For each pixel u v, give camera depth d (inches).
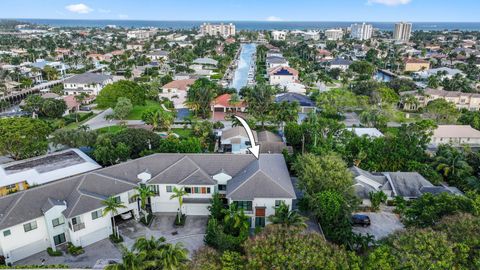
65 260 1610.5
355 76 6658.5
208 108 4033.0
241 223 1665.8
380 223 1925.4
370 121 3516.2
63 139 2635.3
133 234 1808.6
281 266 1150.3
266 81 6053.2
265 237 1286.9
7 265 1530.5
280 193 1806.1
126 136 2596.0
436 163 2460.6
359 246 1632.6
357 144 2615.7
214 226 1656.0
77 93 5049.2
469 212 1439.5
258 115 3553.2
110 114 3846.0
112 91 3988.7
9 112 4106.8
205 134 2982.3
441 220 1400.1
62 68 6466.5
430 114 3735.2
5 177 2073.1
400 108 4453.7
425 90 4594.0
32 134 2539.4
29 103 3907.5
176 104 4488.2
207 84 4768.7
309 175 1888.5
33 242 1638.8
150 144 2593.5
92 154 2593.5
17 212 1585.9
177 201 1978.3
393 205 2107.5
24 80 5393.7
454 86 4963.1
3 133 2443.4
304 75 6131.9
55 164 2271.2
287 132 2987.2
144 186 1878.7
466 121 3501.5
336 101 3971.5
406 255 1164.5
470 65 6811.0
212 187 1950.1
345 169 1969.7
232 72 7258.9
